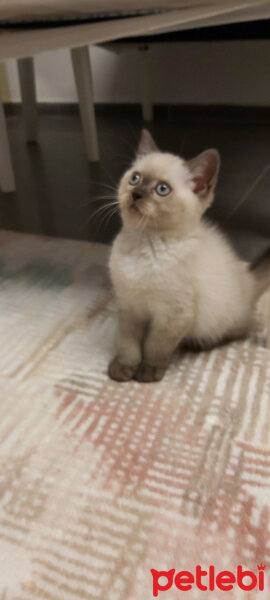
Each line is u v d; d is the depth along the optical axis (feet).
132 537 1.05
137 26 1.26
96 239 2.45
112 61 4.65
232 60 4.26
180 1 1.25
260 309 1.82
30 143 4.23
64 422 1.34
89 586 0.96
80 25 1.24
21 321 1.78
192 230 1.39
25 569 1.00
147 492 1.14
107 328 1.74
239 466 1.20
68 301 1.90
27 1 0.91
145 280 1.36
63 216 2.73
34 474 1.19
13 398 1.43
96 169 3.47
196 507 1.11
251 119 4.50
